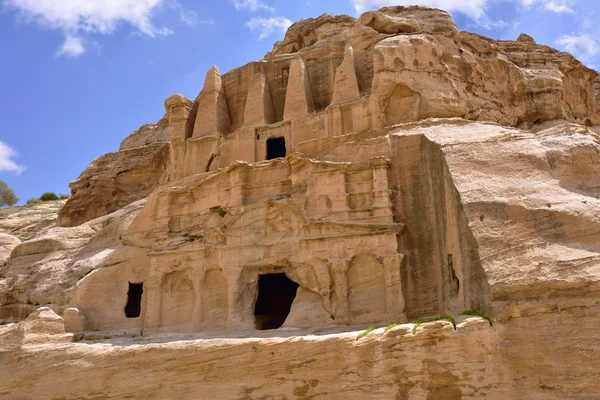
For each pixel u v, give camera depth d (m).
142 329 21.25
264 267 20.02
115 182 45.38
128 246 24.41
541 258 11.97
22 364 16.73
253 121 28.30
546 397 10.70
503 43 30.31
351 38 27.62
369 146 19.77
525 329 11.27
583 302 11.00
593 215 12.39
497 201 13.50
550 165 14.24
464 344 11.56
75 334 19.81
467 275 13.44
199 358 14.18
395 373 11.91
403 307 17.03
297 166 20.77
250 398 13.23
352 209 18.97
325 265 18.56
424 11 27.14
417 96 22.97
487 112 24.70
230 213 21.27
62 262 26.69
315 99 28.47
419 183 18.41
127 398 14.69
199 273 21.03
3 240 36.06
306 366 12.87
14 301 26.50
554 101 26.81
